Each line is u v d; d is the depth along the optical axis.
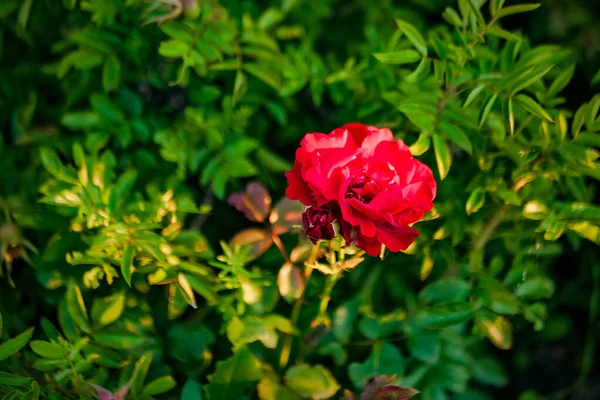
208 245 0.71
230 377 0.65
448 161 0.63
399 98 0.70
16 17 0.74
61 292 0.71
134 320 0.68
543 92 0.67
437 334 0.70
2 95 0.75
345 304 0.70
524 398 0.79
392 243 0.58
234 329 0.65
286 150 0.82
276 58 0.72
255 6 0.76
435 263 0.74
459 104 0.68
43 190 0.64
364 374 0.68
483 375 0.76
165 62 0.71
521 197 0.68
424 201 0.59
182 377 0.69
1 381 0.61
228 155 0.70
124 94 0.72
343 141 0.59
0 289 0.70
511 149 0.67
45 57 0.77
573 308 0.83
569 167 0.65
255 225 0.77
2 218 0.68
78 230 0.64
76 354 0.62
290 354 0.71
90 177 0.66
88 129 0.70
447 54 0.65
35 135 0.72
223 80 0.77
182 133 0.71
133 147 0.73
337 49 0.85
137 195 0.67
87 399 0.63
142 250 0.63
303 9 0.82
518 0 0.86
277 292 0.67
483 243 0.70
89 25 0.71
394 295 0.73
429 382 0.71
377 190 0.58
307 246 0.63
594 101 0.63
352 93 0.74
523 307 0.68
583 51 0.83
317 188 0.58
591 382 0.83
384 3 0.84
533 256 0.71
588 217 0.64
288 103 0.78
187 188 0.72
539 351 0.84
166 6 0.67
